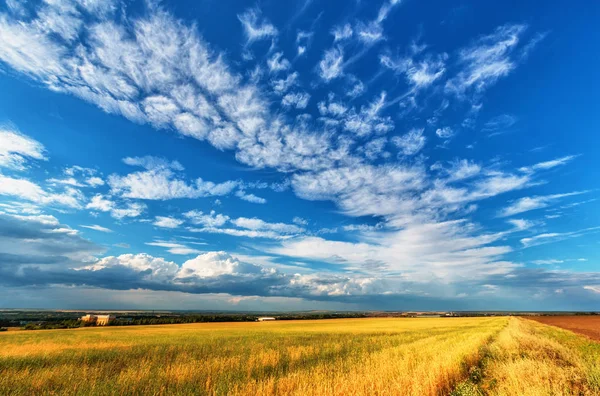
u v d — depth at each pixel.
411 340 32.50
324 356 21.12
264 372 16.22
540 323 75.12
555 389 10.54
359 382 10.67
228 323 90.50
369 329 52.97
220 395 11.97
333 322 89.06
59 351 24.20
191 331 52.97
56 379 14.56
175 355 22.75
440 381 11.66
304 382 11.21
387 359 16.33
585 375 13.19
